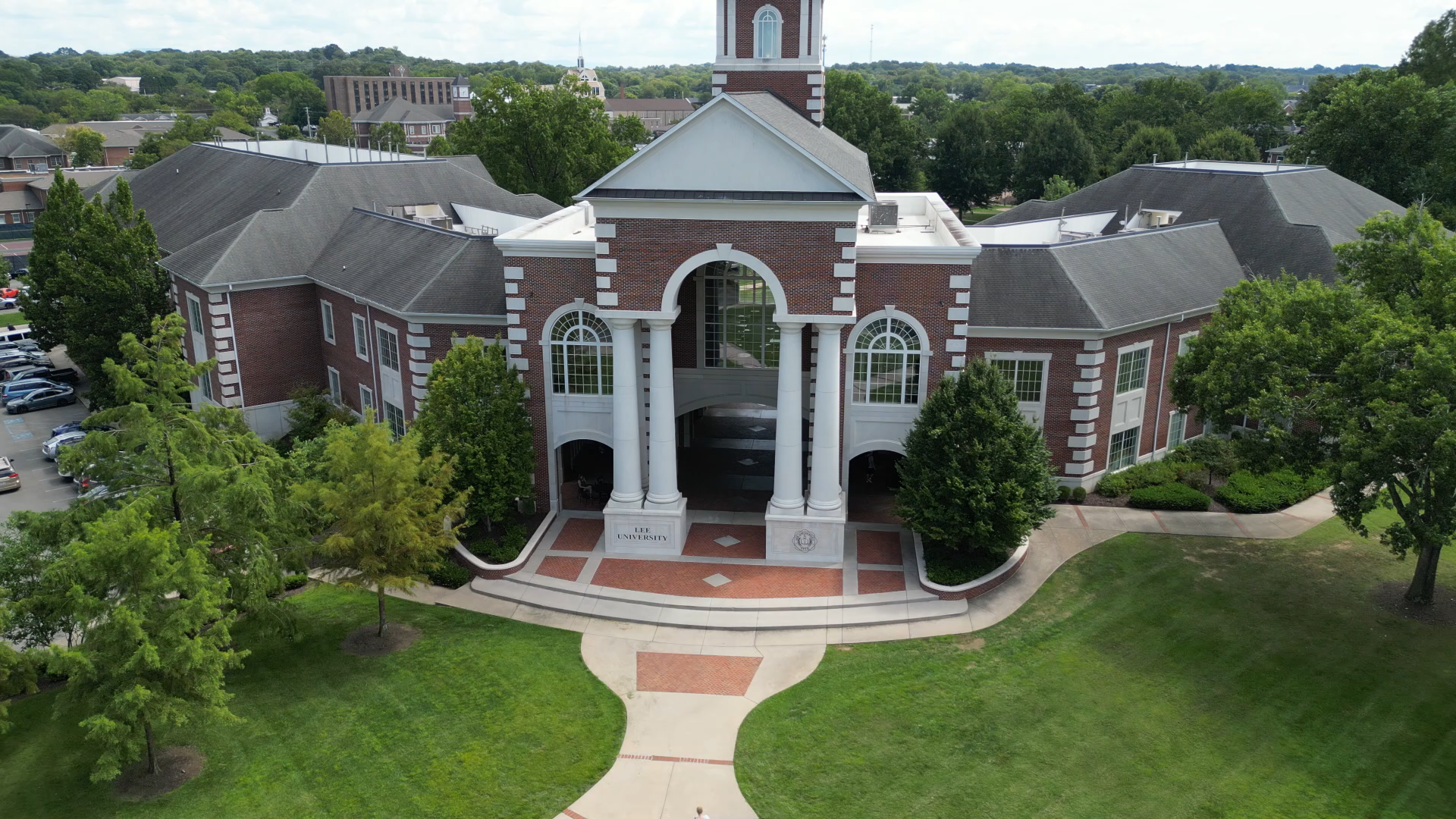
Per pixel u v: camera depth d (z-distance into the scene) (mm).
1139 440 44250
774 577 35812
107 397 54188
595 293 37750
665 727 28062
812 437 36625
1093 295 40750
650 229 34188
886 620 33188
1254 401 31734
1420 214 33625
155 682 24062
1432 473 29234
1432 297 31703
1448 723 27422
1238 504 40688
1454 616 32594
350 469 30562
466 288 40969
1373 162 77188
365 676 30375
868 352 37500
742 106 32469
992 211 147500
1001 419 33812
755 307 40625
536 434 39719
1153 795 24984
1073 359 40281
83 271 53656
